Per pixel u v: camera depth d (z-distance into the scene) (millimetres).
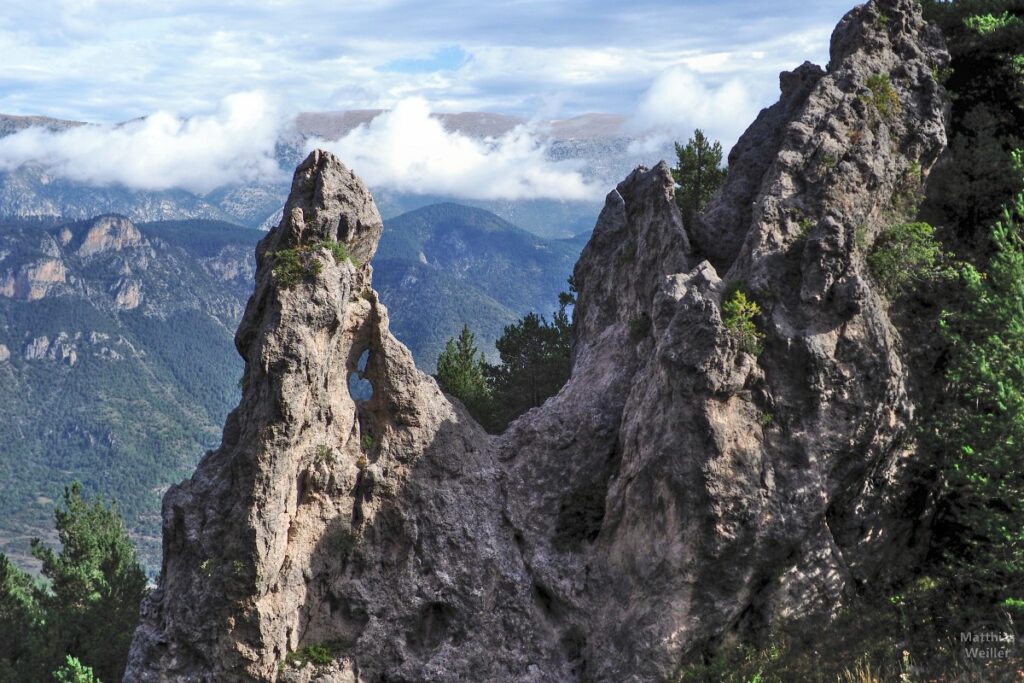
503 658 27609
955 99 33188
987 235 29766
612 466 29031
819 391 25234
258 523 26188
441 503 28547
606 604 27203
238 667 26547
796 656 25250
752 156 31703
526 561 28469
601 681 26234
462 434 29672
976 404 26688
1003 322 25250
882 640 25391
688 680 25188
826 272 25578
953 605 26109
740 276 26906
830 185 27344
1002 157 30406
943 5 36500
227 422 28547
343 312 27438
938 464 26719
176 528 27281
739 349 25266
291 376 26219
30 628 44375
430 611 28266
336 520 28109
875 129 28484
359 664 27422
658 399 26453
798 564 25781
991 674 22891
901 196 28984
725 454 25156
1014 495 23625
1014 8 35188
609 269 34281
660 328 26906
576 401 30484
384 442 28641
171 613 26750
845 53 30547
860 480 26047
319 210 27797
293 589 27297
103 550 53719
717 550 25125
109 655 40594
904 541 27469
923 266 27719
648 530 26312
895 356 25750
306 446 27281
